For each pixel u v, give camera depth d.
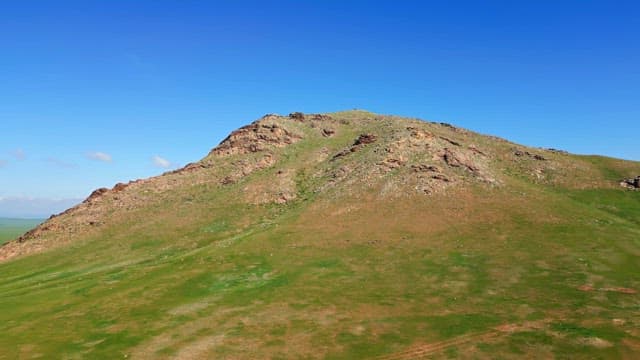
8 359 33.78
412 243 56.19
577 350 29.89
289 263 53.06
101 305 44.97
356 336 34.34
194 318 40.00
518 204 66.50
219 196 87.62
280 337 35.03
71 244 77.19
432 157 82.75
